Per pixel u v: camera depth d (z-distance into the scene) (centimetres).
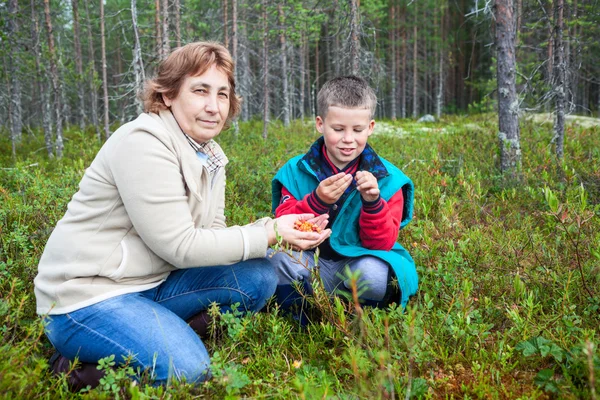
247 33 1838
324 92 279
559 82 759
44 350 241
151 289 239
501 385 208
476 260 336
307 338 263
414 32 2900
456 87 3678
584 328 248
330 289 295
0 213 380
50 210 412
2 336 219
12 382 172
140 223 212
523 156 716
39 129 1867
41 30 1370
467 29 3172
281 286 288
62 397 193
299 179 303
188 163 230
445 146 853
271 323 251
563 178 562
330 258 302
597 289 281
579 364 207
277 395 202
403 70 2988
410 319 195
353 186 291
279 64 2025
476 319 254
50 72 1098
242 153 905
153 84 233
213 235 225
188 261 220
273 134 1463
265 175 554
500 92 673
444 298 285
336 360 226
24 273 290
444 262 322
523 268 326
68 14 1886
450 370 223
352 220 289
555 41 781
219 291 246
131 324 206
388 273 277
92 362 212
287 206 295
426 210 389
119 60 2820
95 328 206
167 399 187
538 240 369
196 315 252
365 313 235
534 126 1089
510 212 478
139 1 1661
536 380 210
